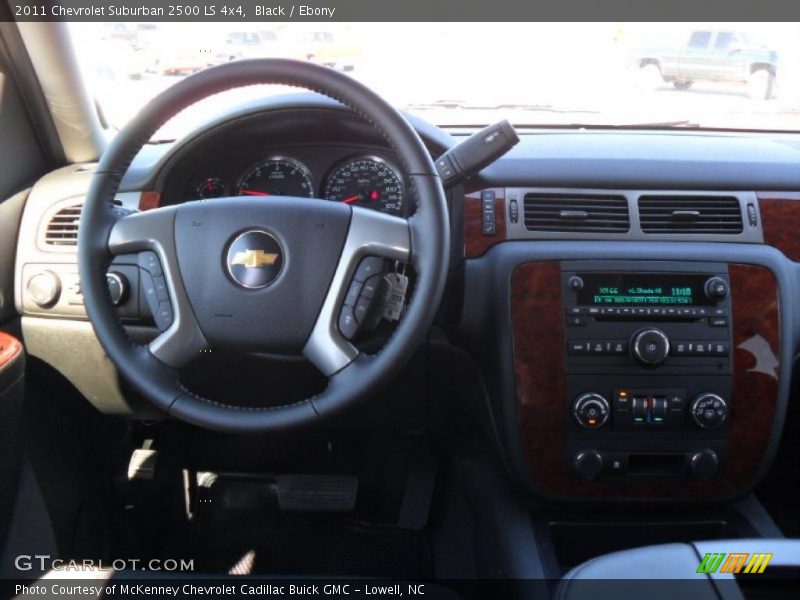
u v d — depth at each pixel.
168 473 2.24
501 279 1.71
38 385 1.97
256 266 1.40
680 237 1.73
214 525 2.26
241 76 1.37
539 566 1.69
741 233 1.73
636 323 1.70
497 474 1.98
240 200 1.43
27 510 1.77
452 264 1.75
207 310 1.42
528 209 1.74
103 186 1.43
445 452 2.29
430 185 1.35
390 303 1.42
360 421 2.11
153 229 1.44
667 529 1.81
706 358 1.70
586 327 1.70
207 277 1.42
